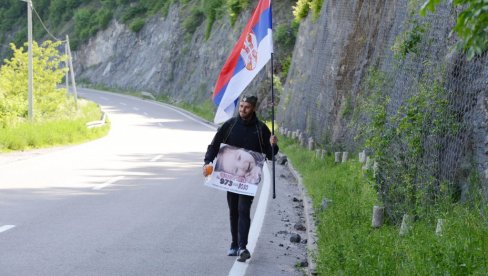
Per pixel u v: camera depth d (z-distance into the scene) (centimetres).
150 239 957
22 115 3609
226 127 841
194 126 4453
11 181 1597
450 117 903
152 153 2480
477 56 887
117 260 825
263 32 926
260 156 835
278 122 3606
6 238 939
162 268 791
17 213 1151
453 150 891
